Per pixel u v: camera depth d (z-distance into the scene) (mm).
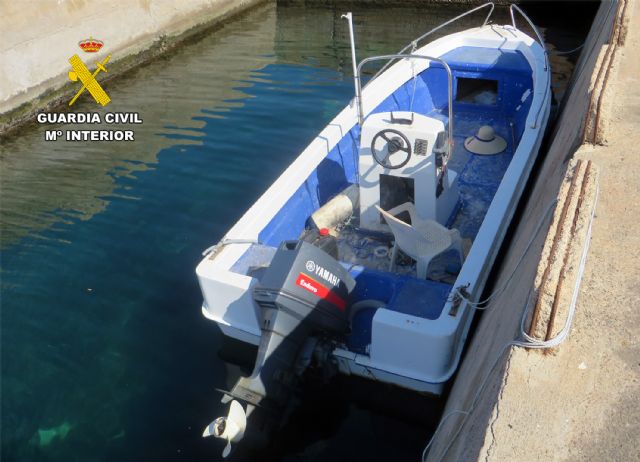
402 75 6105
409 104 6289
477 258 3697
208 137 7371
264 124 7625
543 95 5473
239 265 3914
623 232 3012
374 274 3721
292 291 3217
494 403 2084
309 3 13664
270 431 3279
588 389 2119
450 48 6648
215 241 5480
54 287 4969
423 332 3135
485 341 2875
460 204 4953
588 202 2539
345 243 4570
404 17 12703
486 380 2375
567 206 2533
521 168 4527
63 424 3752
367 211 4516
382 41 11133
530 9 12570
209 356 4230
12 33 8219
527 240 3314
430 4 13109
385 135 4066
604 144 3855
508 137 6012
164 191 6297
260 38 11531
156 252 5367
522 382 2133
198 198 6148
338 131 5172
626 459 1885
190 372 4102
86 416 3799
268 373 3174
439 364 3248
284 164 6707
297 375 3307
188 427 3693
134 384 4020
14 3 8195
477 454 1925
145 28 10438
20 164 7203
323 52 10516
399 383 3453
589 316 2469
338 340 3586
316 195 4988
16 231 5754
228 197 6152
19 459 3539
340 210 4746
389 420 3633
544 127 5223
